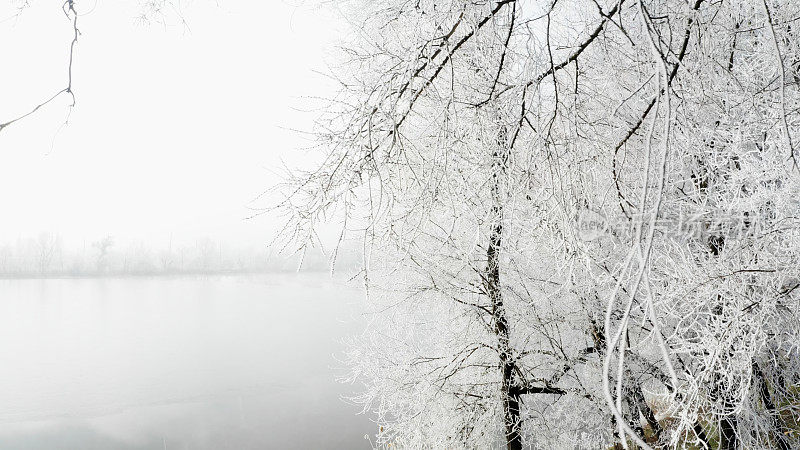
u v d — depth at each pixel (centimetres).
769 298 416
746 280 431
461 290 654
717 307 468
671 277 460
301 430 1695
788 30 381
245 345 3175
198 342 3303
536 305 627
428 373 666
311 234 263
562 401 660
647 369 580
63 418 1964
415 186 370
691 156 394
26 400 2178
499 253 555
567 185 274
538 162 284
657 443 537
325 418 1808
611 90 413
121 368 2688
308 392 2159
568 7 438
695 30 279
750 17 367
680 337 453
